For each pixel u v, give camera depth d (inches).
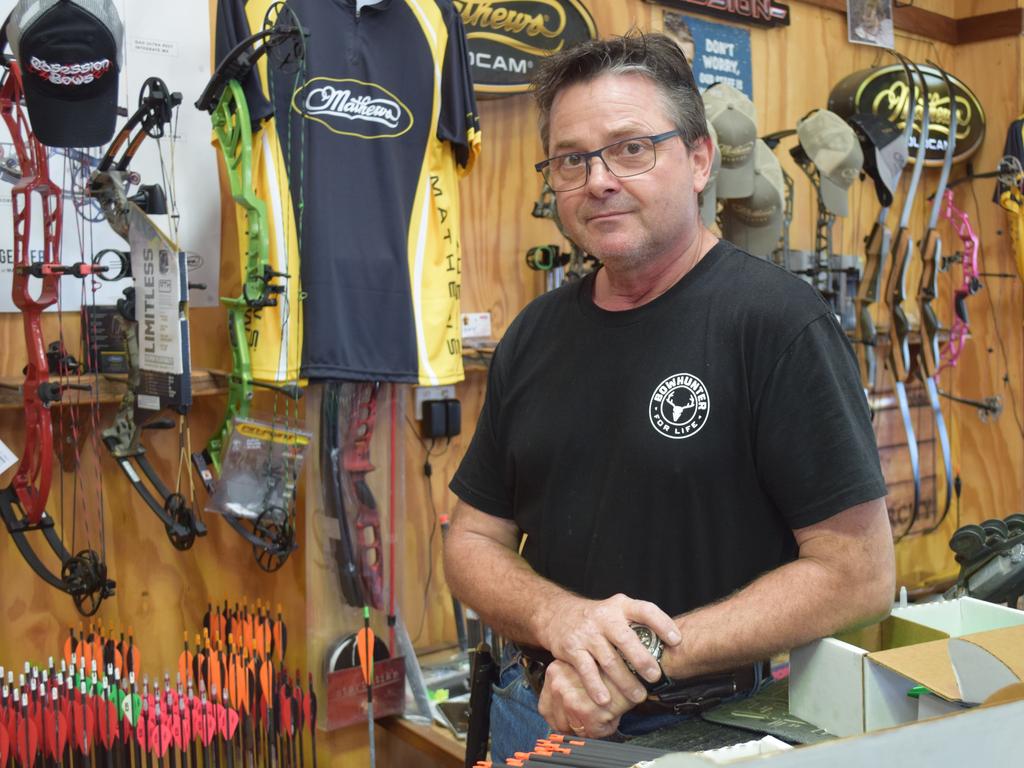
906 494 142.4
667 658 42.4
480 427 58.5
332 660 88.9
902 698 38.2
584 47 49.4
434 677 99.5
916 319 138.6
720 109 102.5
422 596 104.9
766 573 45.7
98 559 79.3
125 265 79.4
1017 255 132.0
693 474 47.5
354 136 85.3
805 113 130.0
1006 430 144.0
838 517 44.4
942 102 135.5
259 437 82.4
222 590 92.4
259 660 77.9
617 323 50.9
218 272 90.4
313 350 83.6
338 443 88.1
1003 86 141.4
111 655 77.3
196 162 88.4
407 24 87.5
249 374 81.4
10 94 71.9
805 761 23.2
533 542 54.2
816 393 44.9
